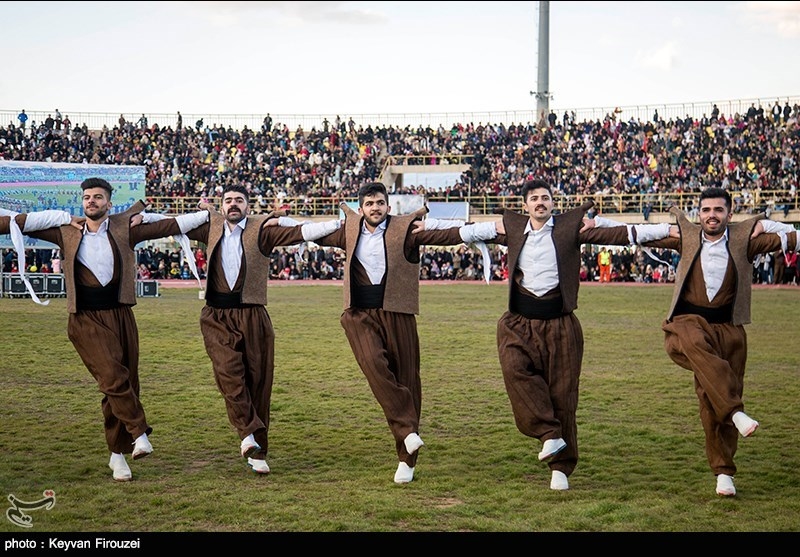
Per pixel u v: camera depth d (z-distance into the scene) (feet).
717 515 24.21
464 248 139.13
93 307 28.27
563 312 27.86
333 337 64.13
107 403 27.94
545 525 23.26
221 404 39.65
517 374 27.25
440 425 36.14
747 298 27.40
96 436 33.37
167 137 159.43
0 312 76.84
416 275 29.19
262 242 29.60
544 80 176.24
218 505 24.71
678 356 27.58
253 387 29.48
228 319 29.45
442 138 168.04
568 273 27.91
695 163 153.99
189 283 123.13
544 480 27.89
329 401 40.96
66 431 34.19
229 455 30.96
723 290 27.27
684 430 35.12
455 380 46.98
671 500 25.62
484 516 24.08
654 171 153.89
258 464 28.40
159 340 61.21
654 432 34.65
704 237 27.48
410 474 27.50
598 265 134.00
